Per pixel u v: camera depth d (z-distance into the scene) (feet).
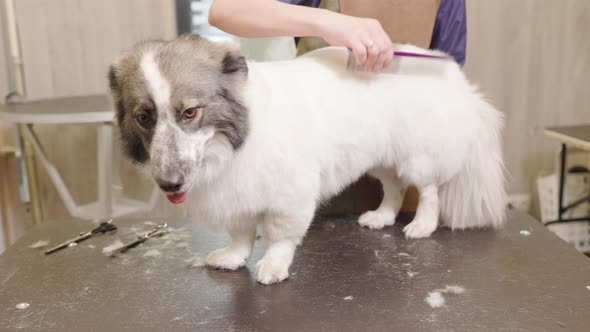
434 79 5.13
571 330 3.63
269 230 4.60
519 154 10.94
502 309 3.92
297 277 4.56
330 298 4.17
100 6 9.59
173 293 4.32
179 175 3.72
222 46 4.09
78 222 5.93
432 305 4.00
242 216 4.49
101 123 7.84
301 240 4.88
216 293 4.30
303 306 4.06
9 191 9.74
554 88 10.68
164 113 3.81
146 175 4.40
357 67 4.82
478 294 4.16
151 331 3.76
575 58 10.55
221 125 3.98
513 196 10.99
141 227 5.75
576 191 10.23
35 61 9.58
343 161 4.96
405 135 5.12
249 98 4.13
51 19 9.48
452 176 5.48
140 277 4.61
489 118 5.62
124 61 4.09
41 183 9.95
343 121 4.75
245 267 4.78
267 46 6.90
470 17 10.18
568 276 4.42
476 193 5.55
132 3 9.68
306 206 4.56
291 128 4.34
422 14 5.88
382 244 5.26
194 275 4.63
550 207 10.33
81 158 10.00
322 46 5.96
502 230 5.55
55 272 4.72
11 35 8.50
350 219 5.99
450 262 4.78
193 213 4.52
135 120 3.99
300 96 4.52
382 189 6.61
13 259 5.00
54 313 4.04
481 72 10.48
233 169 4.16
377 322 3.80
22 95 8.76
